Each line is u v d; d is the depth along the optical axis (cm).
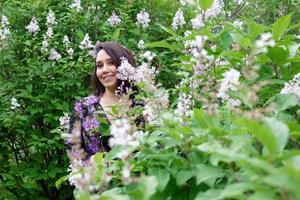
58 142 524
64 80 534
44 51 537
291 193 135
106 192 213
